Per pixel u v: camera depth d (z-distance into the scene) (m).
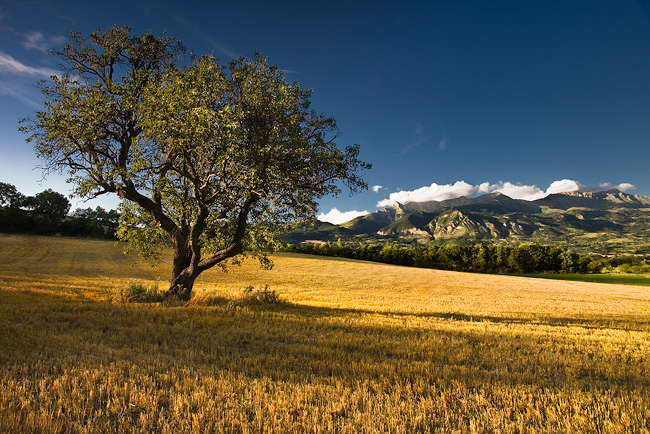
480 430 4.50
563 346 9.75
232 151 13.87
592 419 5.00
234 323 11.23
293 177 15.91
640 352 9.30
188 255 17.67
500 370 7.12
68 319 10.46
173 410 4.76
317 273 50.16
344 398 5.26
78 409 4.48
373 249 111.94
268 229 17.25
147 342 8.37
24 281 24.09
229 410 4.71
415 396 5.61
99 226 83.69
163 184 15.63
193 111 13.80
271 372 6.43
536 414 5.05
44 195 78.44
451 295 32.25
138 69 17.03
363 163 16.45
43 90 15.16
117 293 17.28
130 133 16.45
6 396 4.74
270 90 15.91
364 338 9.72
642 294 40.16
